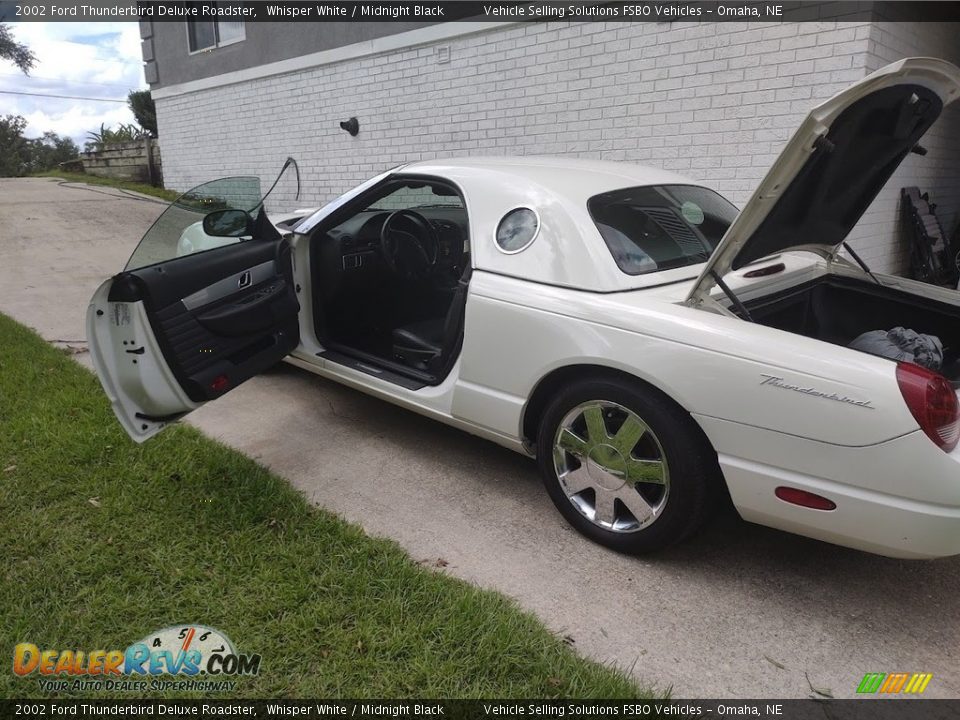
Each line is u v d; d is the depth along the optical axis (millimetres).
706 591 2459
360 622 2186
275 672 2008
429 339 3414
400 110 8227
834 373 2072
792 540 2771
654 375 2346
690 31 5793
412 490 3119
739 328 2271
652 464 2469
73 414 3645
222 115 10789
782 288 3023
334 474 3264
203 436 3479
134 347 2756
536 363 2678
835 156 2311
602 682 1982
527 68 6941
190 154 11758
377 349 3852
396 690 1944
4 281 7094
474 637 2129
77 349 4918
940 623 2324
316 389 4332
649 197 3068
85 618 2193
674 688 2033
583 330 2529
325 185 9516
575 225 2725
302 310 3697
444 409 3107
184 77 11234
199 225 3107
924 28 5621
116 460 3168
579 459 2688
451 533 2783
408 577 2398
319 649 2090
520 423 2822
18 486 2938
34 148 43406
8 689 1946
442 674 1988
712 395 2242
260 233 3391
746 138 5703
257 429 3760
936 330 3057
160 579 2385
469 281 2938
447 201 4234
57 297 6473
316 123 9305
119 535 2615
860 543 2148
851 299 3275
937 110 2359
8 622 2172
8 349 4746
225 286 3086
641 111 6258
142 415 2885
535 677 1993
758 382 2170
